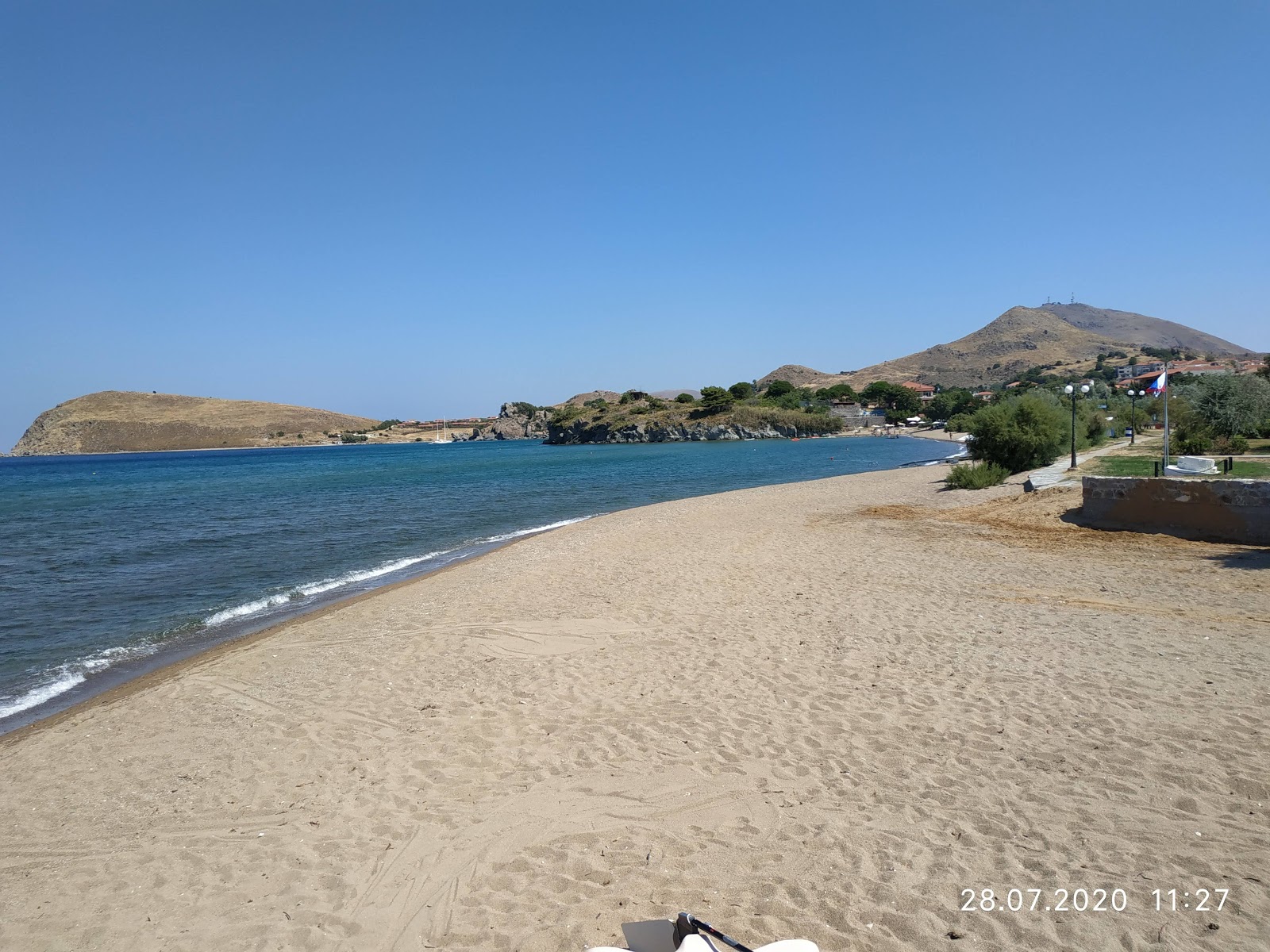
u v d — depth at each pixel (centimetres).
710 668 761
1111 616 855
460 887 416
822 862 412
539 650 876
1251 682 620
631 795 506
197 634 1152
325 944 378
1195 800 445
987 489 2273
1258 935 330
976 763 513
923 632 834
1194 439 2630
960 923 353
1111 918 350
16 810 562
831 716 612
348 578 1566
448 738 629
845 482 3200
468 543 2039
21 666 1013
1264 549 1143
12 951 389
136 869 463
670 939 304
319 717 705
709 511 2291
